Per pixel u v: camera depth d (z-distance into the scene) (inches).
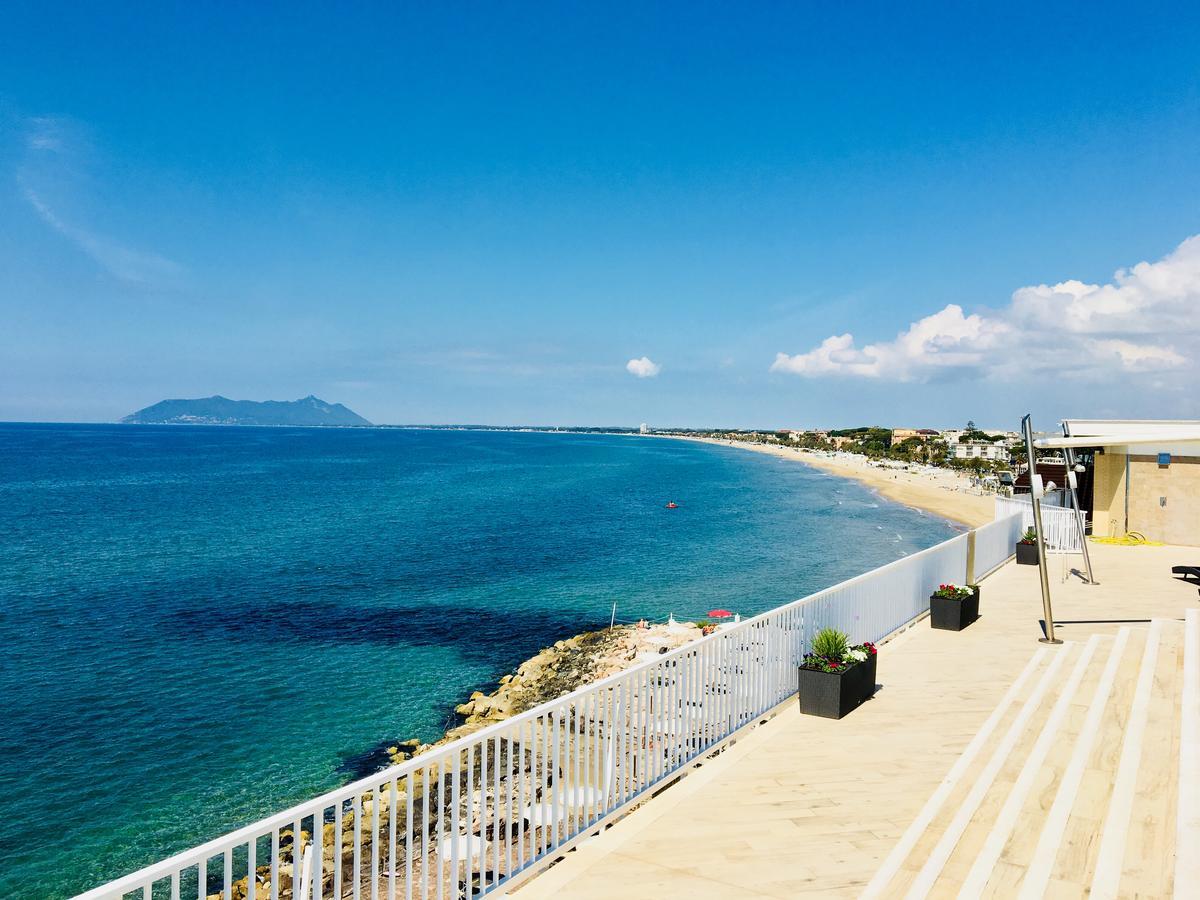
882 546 2142.0
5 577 1577.3
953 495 4468.5
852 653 353.4
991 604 564.4
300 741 774.5
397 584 1513.3
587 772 230.5
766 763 287.6
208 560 1782.7
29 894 528.7
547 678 955.3
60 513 2731.3
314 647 1099.3
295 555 1852.9
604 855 218.1
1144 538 870.4
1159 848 169.2
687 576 1610.5
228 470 5211.6
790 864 212.1
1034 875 169.5
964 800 231.6
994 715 304.2
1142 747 221.3
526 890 200.1
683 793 261.3
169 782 685.3
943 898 175.2
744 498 3641.7
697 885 201.2
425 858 181.8
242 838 141.5
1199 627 314.7
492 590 1462.8
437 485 4074.8
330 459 6727.4
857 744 306.3
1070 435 909.8
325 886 432.5
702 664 289.7
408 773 179.2
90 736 781.9
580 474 5098.4
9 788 669.9
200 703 876.0
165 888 525.3
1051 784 219.0
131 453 7431.1
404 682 952.9
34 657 1039.6
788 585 1519.4
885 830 233.1
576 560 1796.3
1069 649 373.7
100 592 1433.3
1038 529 466.0
